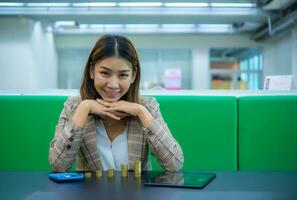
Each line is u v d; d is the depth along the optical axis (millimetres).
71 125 1045
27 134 1639
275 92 1828
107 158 1145
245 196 703
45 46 8648
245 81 10273
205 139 1646
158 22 7301
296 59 7812
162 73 9906
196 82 9875
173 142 1090
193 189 752
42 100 1643
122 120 1178
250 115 1650
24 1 5488
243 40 9852
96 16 6613
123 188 754
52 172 957
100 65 1048
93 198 678
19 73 7461
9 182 825
